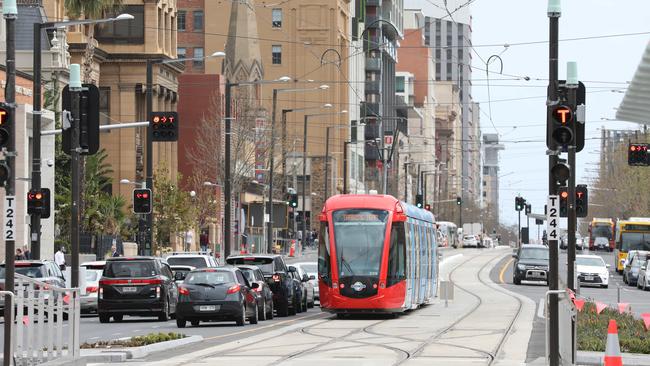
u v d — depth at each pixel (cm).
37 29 10431
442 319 10162
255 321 10025
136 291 10281
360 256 10388
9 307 5319
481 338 7919
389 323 9662
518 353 6738
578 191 8881
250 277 10462
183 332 8919
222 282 9581
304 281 12362
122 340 7194
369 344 7450
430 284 12694
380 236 10450
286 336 8206
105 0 16238
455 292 15962
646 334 7419
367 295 10288
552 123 5841
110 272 10325
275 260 11512
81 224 17762
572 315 5678
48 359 5612
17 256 15138
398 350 6988
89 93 8162
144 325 9981
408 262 10775
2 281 10181
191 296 9519
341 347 7225
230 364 6091
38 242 10700
